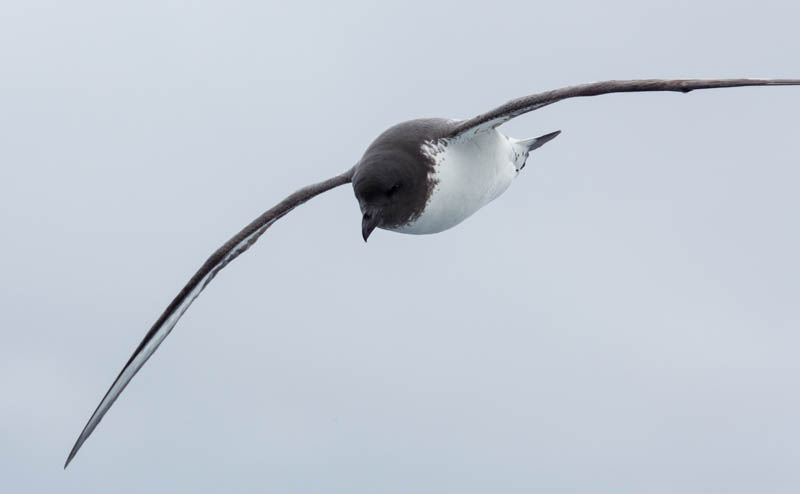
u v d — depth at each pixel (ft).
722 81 38.68
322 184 46.55
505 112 41.65
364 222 41.29
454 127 43.75
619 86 39.78
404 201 42.60
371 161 42.52
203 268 46.11
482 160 45.80
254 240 47.03
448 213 45.24
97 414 45.78
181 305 46.65
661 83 39.37
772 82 38.22
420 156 43.04
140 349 45.78
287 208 46.32
